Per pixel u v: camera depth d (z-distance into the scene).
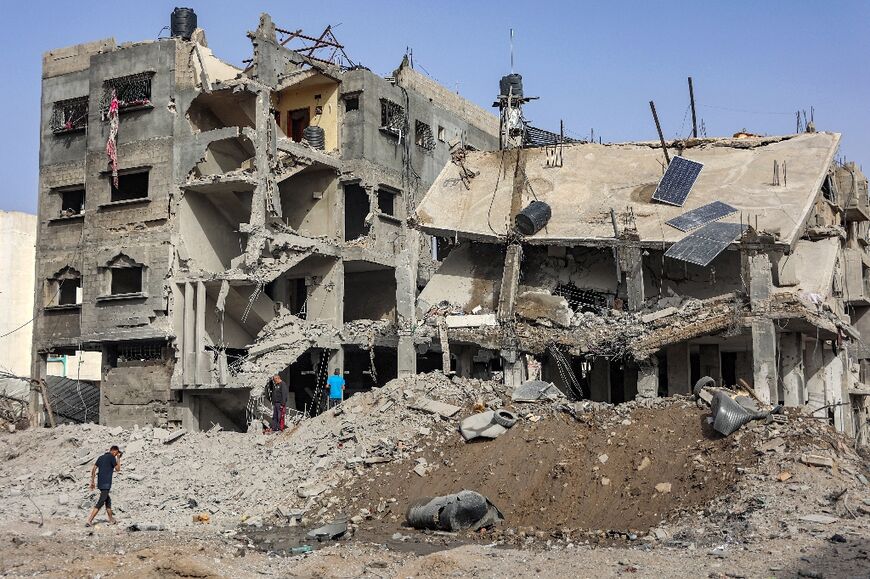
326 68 42.97
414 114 46.16
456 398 27.44
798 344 31.53
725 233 31.89
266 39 42.53
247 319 39.25
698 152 37.81
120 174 40.25
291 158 40.47
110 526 22.28
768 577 14.83
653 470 21.94
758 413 22.66
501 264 37.03
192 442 28.91
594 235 34.31
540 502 21.91
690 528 19.34
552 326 33.22
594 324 32.53
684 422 23.38
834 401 34.03
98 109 41.06
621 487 21.66
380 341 39.12
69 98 42.09
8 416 40.47
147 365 38.91
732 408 22.56
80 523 22.64
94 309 39.88
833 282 36.06
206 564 16.70
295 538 20.95
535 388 26.77
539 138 47.06
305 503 23.81
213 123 40.88
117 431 30.55
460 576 15.98
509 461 23.39
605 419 24.34
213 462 27.33
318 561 17.70
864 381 44.41
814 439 21.66
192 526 22.56
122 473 27.00
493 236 35.91
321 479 24.72
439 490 23.09
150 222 39.25
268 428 32.44
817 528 17.95
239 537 20.95
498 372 35.72
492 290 36.53
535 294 33.81
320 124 43.38
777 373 30.14
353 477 24.44
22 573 16.66
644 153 38.69
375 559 17.89
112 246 39.84
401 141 45.09
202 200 39.97
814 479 20.17
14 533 20.97
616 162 38.47
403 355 34.44
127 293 40.38
